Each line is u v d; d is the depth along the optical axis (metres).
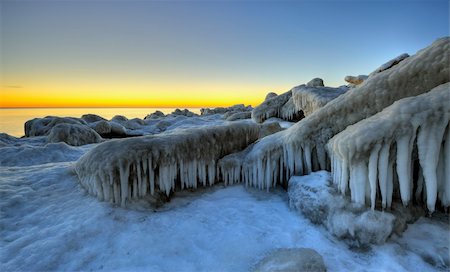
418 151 3.44
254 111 18.50
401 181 3.52
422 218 3.89
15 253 3.36
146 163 4.74
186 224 4.15
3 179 5.53
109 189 4.52
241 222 4.26
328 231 3.83
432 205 3.34
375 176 3.56
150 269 3.20
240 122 6.75
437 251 3.26
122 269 3.19
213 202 5.02
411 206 3.91
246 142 6.66
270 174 5.42
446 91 3.43
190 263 3.35
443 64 3.94
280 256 3.27
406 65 4.33
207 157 5.65
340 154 3.88
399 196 4.04
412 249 3.34
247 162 5.63
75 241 3.59
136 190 4.72
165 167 4.95
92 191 4.82
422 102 3.47
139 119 26.55
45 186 5.30
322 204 4.00
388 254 3.25
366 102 4.54
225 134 6.08
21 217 4.24
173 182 5.17
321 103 11.05
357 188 3.70
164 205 4.87
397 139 3.48
